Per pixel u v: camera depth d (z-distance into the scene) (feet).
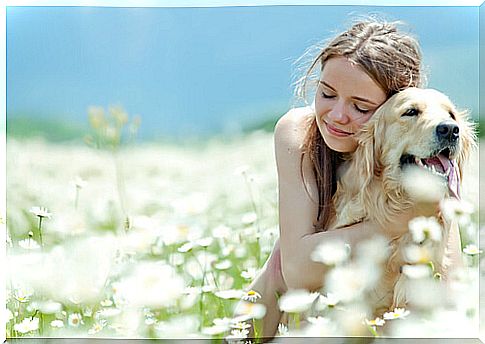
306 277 7.80
